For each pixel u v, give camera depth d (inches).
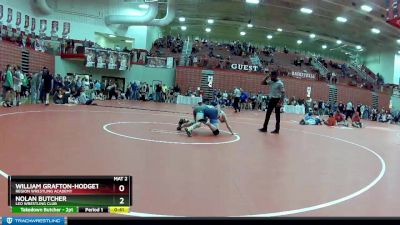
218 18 1406.3
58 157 181.5
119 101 907.4
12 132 256.8
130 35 1244.5
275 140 314.7
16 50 819.4
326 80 1355.8
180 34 1732.3
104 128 313.7
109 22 1163.9
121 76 1110.4
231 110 895.1
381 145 350.6
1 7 880.3
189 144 254.7
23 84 667.4
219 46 1480.1
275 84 371.6
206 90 1177.4
